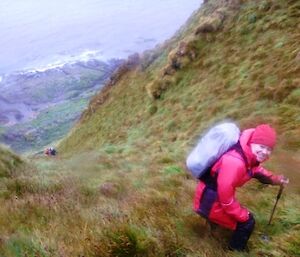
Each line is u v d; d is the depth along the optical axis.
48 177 12.94
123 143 29.48
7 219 7.82
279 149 11.55
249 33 29.16
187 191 9.05
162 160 16.58
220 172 4.83
